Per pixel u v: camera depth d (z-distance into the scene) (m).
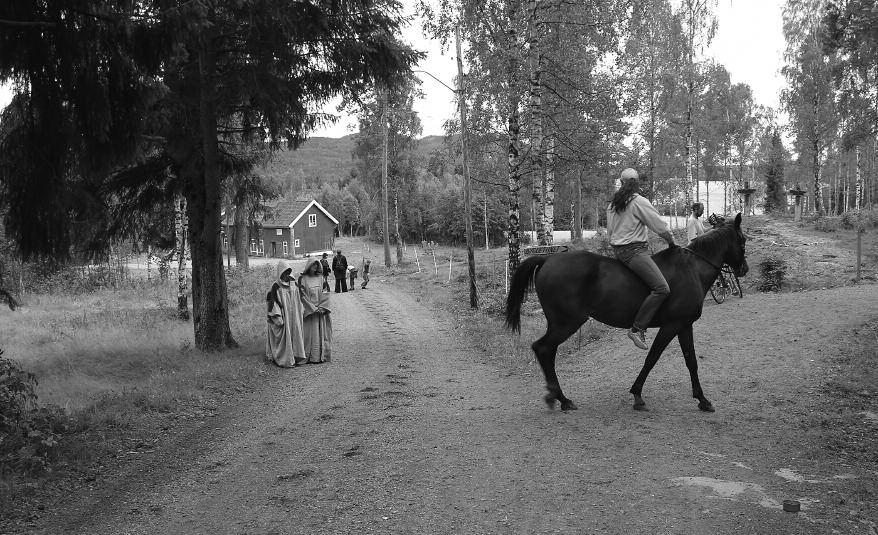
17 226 7.34
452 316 18.83
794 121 41.09
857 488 4.72
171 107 11.74
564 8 18.45
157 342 14.03
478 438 6.52
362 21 11.26
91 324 18.50
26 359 12.31
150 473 5.88
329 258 61.00
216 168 12.68
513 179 18.03
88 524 4.71
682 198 52.50
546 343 7.32
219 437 7.10
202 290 13.01
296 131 12.95
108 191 12.48
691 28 34.03
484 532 4.28
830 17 9.12
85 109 6.80
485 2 18.88
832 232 25.05
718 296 13.58
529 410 7.58
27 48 6.38
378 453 6.19
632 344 10.68
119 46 6.96
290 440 6.85
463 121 19.50
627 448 5.91
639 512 4.48
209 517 4.77
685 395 7.73
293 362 11.65
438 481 5.32
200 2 7.17
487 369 10.81
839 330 9.70
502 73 19.05
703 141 45.94
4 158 6.93
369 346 14.02
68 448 6.25
